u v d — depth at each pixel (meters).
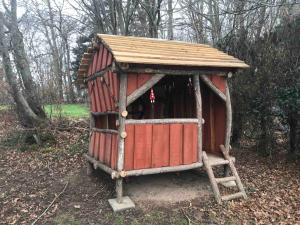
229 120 3.89
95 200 3.46
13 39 6.10
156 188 3.70
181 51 3.65
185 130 3.52
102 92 3.78
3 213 3.24
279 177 4.21
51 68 7.50
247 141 5.69
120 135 3.15
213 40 6.59
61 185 3.95
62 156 5.13
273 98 4.86
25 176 4.34
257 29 5.58
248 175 4.30
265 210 3.22
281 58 4.89
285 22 5.12
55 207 3.33
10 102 7.18
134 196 3.47
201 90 4.37
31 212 3.25
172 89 4.68
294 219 3.04
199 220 3.01
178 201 3.38
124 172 3.17
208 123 4.29
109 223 2.96
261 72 5.07
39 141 5.66
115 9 6.91
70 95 11.13
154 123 3.33
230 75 3.78
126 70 3.11
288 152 5.09
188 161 3.54
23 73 6.21
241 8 5.52
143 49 3.38
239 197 3.50
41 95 6.77
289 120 4.84
